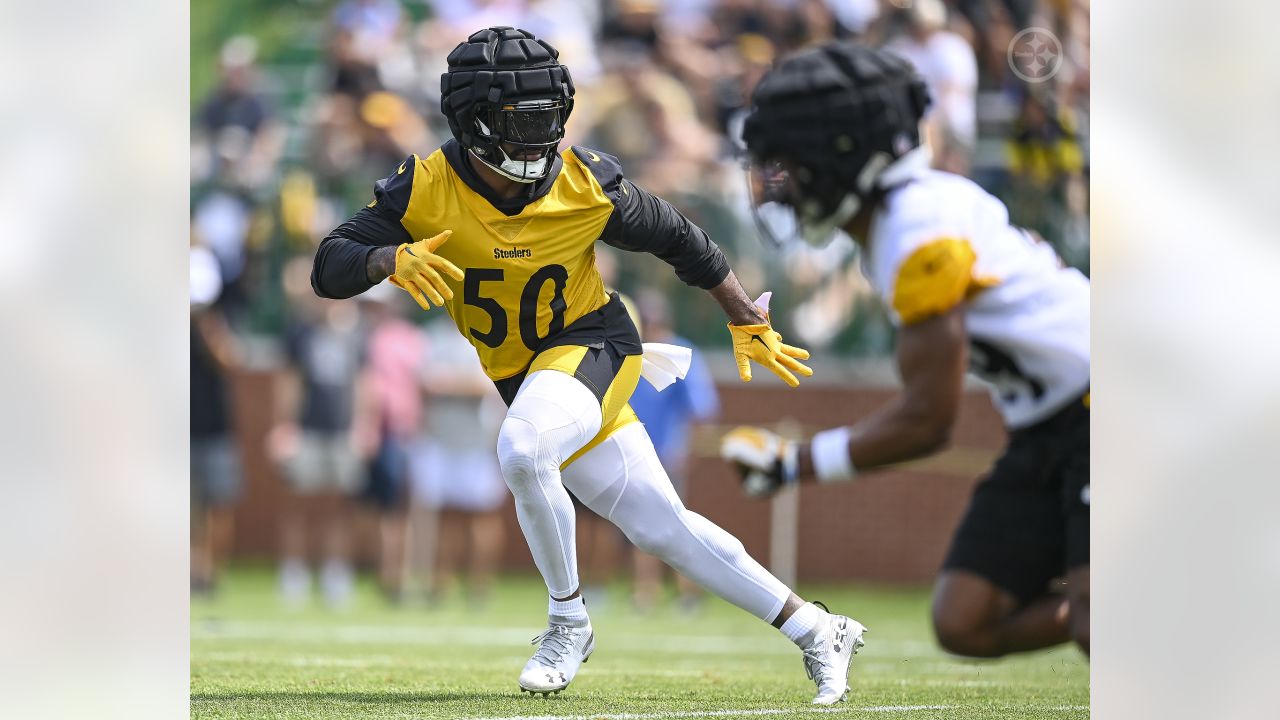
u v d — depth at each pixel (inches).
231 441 1280.8
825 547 1480.1
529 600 1358.3
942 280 550.6
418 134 1667.1
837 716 558.3
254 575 1494.8
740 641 995.3
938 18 1464.1
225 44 1898.4
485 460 1344.7
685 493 1487.5
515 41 536.7
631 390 575.8
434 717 541.3
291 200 1583.4
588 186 557.6
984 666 798.5
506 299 558.9
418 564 1386.6
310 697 598.5
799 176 565.3
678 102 1626.5
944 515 1471.5
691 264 576.7
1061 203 1450.5
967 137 1456.7
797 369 590.6
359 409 1325.0
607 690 638.5
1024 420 605.6
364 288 532.1
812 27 1616.6
